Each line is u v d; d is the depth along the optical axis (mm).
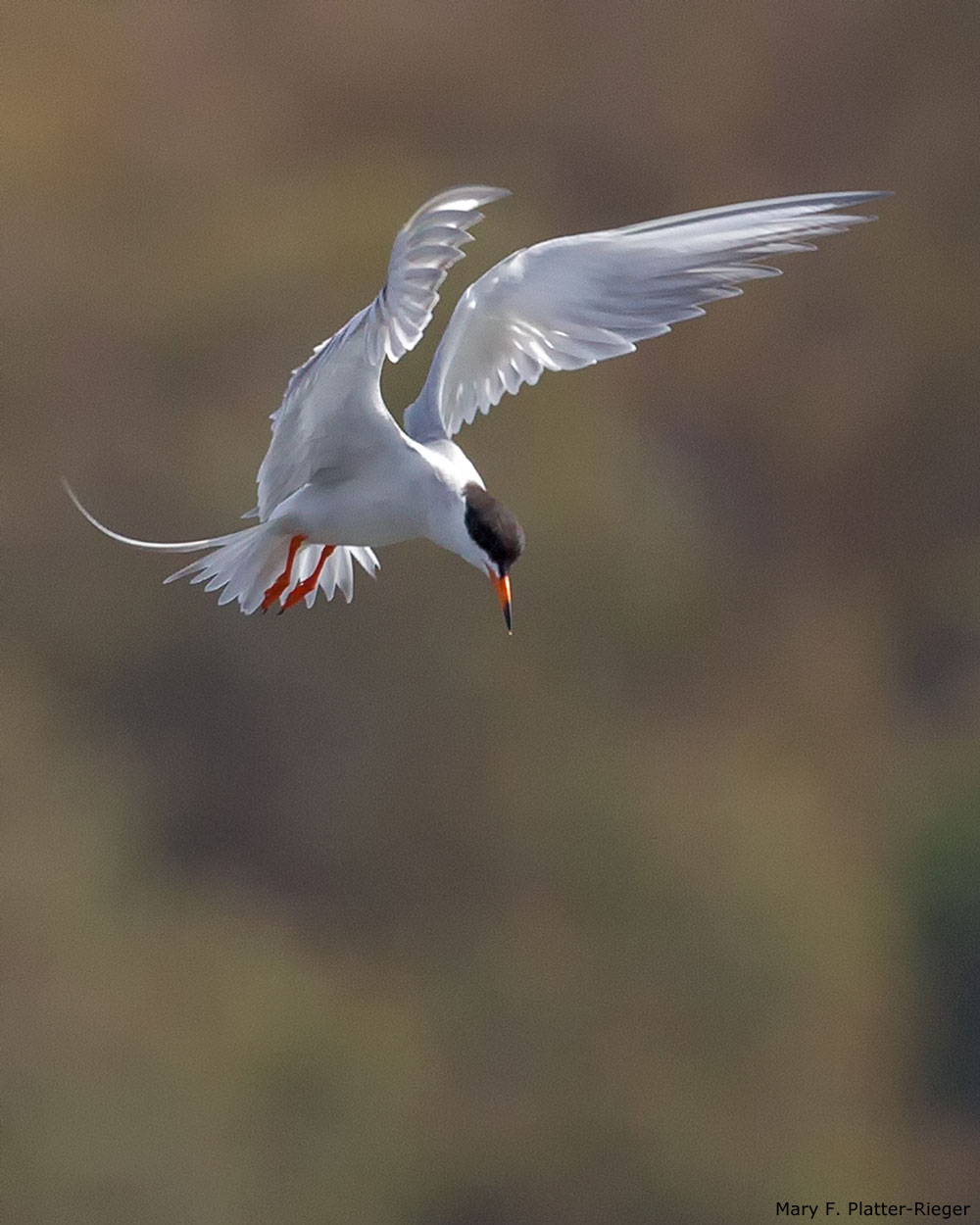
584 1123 14562
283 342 18516
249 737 16406
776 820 16750
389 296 5406
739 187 25562
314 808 16188
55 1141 13734
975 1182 15172
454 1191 14266
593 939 15633
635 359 23297
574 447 18328
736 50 26094
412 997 15344
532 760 16406
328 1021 14930
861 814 18938
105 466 17672
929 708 21984
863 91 26062
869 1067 15828
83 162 21703
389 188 22062
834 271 24906
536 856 16016
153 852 15867
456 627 16547
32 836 15664
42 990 14781
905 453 24250
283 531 6793
